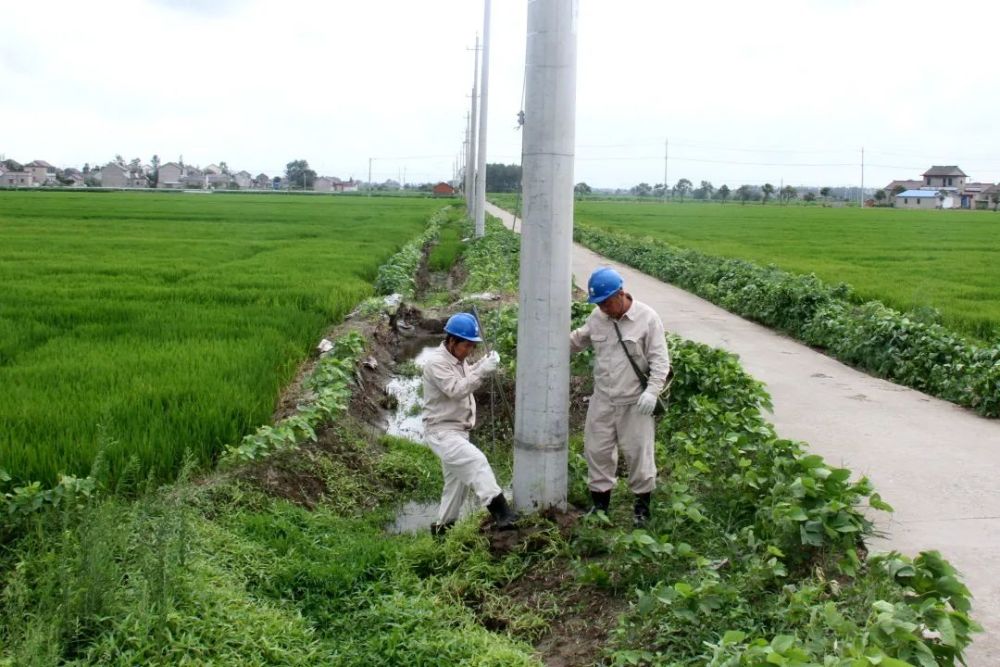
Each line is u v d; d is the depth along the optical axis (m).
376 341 14.65
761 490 6.28
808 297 15.36
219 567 5.75
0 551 5.72
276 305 15.09
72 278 19.12
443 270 28.39
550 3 6.16
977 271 24.33
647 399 6.25
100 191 111.06
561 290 6.44
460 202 98.25
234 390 8.87
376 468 8.69
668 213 73.19
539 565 6.11
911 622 4.14
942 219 65.50
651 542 5.39
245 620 5.11
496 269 22.06
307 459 8.21
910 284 20.38
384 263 25.14
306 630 5.31
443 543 6.57
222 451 7.73
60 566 5.02
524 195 6.43
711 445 7.25
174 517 5.52
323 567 6.05
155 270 20.84
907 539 6.03
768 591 5.14
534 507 6.61
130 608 4.98
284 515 6.93
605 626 5.26
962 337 12.96
